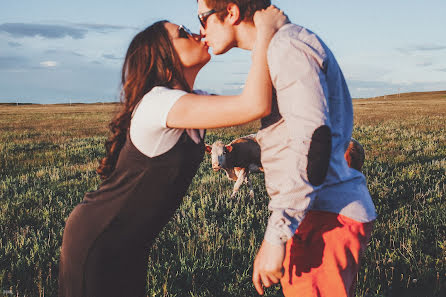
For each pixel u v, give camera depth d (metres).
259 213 5.04
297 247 1.61
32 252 3.90
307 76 1.24
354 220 1.51
